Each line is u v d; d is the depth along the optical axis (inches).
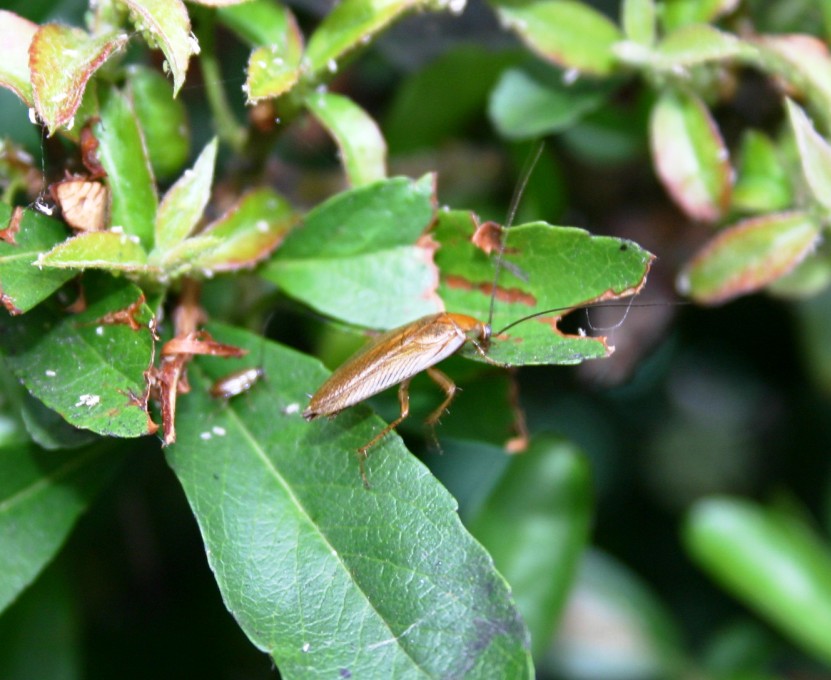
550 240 3.8
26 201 4.1
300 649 3.5
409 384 4.3
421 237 4.0
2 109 4.4
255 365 3.9
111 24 3.7
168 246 3.7
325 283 4.0
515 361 3.7
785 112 4.8
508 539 4.8
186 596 5.3
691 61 4.4
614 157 5.2
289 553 3.6
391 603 3.5
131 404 3.5
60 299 3.7
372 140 4.0
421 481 3.6
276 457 3.7
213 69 4.1
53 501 4.0
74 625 4.6
